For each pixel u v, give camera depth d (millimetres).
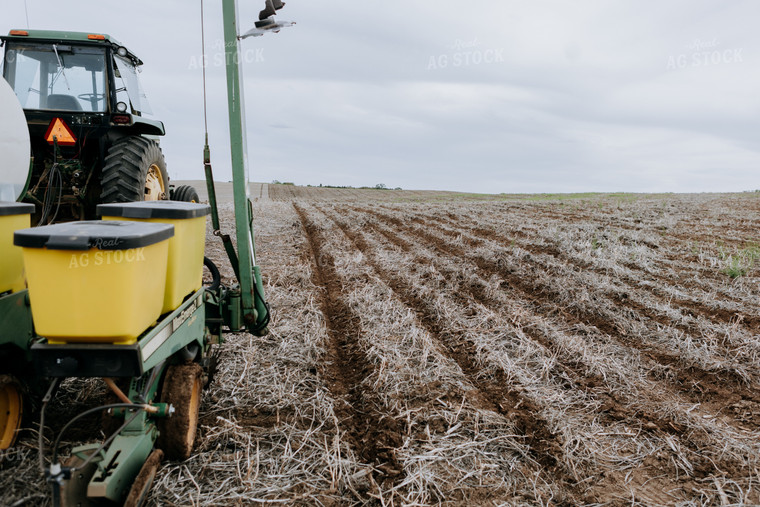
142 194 5656
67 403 3545
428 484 2965
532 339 5270
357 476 2994
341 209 19797
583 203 21797
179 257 2811
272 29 3203
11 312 2766
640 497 2914
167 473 2846
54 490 2020
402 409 3770
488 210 18234
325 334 5273
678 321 5699
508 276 7891
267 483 2875
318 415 3645
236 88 3178
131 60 6539
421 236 12055
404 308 6133
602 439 3488
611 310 6113
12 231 2779
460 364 4711
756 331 5410
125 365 2211
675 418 3766
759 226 13117
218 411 3635
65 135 5355
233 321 3705
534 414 3764
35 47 5582
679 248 10008
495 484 3002
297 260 8852
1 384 2672
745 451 3330
